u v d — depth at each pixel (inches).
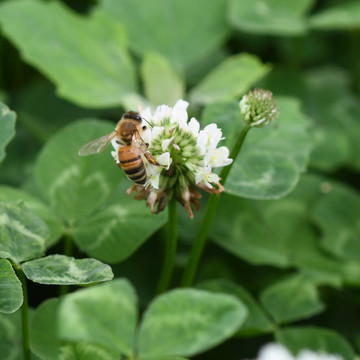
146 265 17.8
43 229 15.3
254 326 16.4
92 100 18.2
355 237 17.8
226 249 17.9
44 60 18.3
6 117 15.4
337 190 18.1
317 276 17.2
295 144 16.5
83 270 14.8
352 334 17.8
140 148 14.9
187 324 14.3
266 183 16.0
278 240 17.7
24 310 15.1
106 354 15.0
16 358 15.4
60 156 16.5
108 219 16.1
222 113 16.5
